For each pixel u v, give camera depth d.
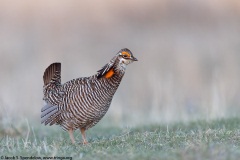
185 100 42.75
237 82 50.53
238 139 24.75
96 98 26.39
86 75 57.62
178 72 54.88
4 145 26.67
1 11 73.94
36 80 55.88
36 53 64.62
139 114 41.75
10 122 33.16
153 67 57.78
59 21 72.06
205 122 32.75
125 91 52.69
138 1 76.81
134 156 21.53
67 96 26.41
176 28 70.31
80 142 27.34
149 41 66.75
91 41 68.12
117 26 71.25
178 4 75.31
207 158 20.78
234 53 58.69
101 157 22.08
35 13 73.81
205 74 54.31
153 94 44.12
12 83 54.06
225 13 72.31
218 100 37.91
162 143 24.56
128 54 27.11
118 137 27.06
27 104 47.88
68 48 66.25
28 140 29.67
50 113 26.73
